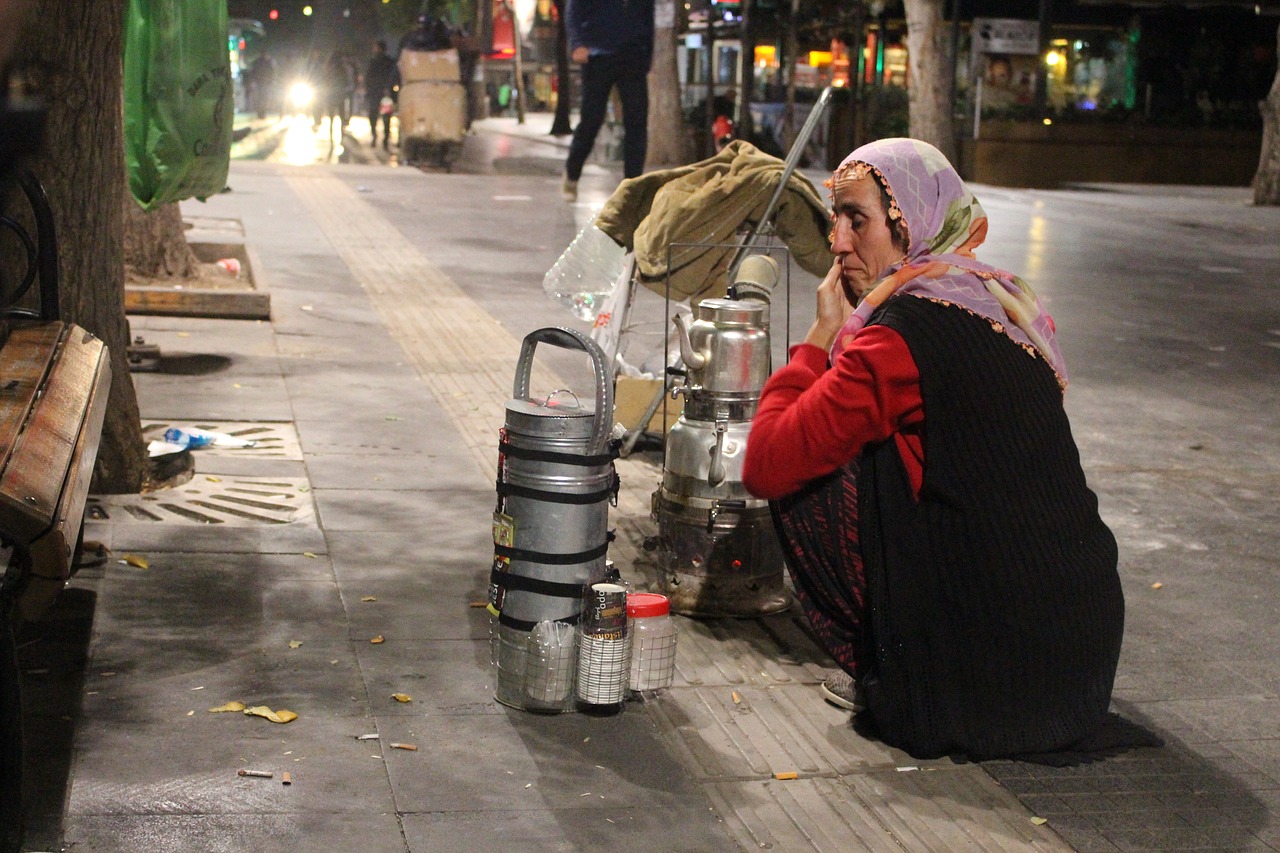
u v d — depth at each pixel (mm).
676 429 4750
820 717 4023
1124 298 13359
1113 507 6469
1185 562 5699
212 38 5953
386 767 3525
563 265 6383
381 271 12562
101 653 4105
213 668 4062
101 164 5379
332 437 6863
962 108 32188
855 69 30484
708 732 3869
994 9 29984
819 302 3869
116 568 4816
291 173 22297
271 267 12336
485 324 10219
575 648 3869
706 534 4688
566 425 3785
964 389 3547
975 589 3633
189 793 3318
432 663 4219
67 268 5336
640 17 11664
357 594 4754
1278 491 6836
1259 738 4039
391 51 54812
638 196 6164
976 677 3682
